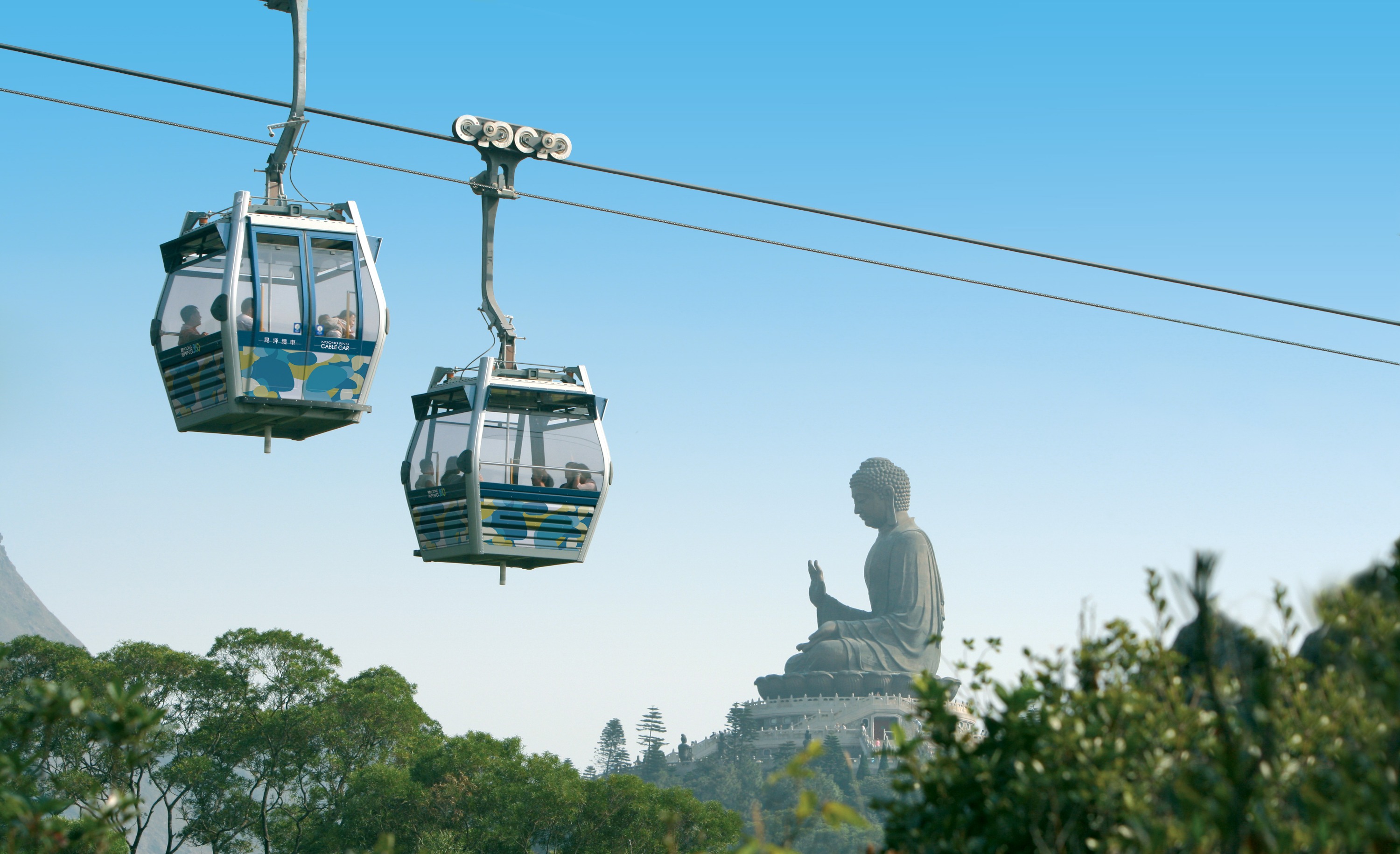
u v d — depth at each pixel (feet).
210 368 79.56
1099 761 25.36
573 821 221.25
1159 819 24.76
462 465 84.64
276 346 79.61
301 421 82.43
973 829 27.45
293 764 249.34
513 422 86.79
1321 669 30.96
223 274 79.10
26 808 26.48
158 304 82.02
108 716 28.14
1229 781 23.57
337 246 82.02
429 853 209.05
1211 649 24.20
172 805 237.86
